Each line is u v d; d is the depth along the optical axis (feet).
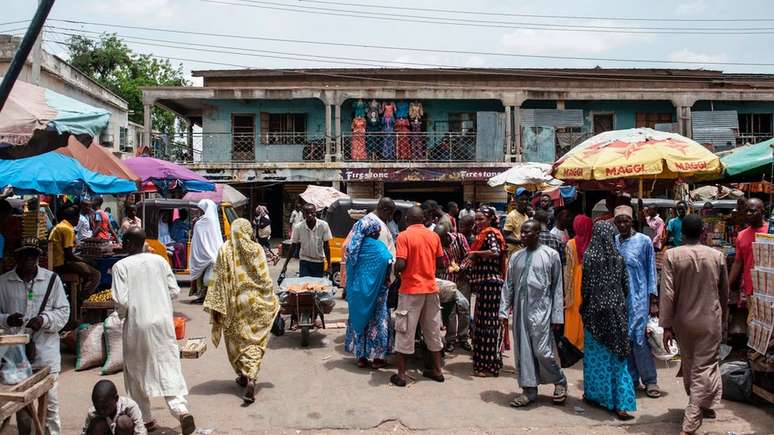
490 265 20.54
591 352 17.28
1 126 13.19
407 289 19.34
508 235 26.30
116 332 20.59
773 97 72.33
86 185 26.18
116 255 28.14
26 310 14.34
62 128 14.11
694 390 15.38
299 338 25.66
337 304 33.76
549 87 77.61
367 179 70.74
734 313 21.61
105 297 22.25
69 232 24.11
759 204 20.08
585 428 15.99
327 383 19.65
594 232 17.30
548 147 73.10
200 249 33.86
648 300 18.29
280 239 79.15
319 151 75.31
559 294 17.40
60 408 17.04
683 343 15.79
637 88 72.84
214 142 73.82
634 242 18.22
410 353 19.39
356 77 78.54
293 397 18.28
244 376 18.44
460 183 76.79
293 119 77.56
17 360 13.69
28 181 23.43
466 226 24.17
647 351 18.26
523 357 17.42
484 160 72.28
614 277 16.72
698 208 47.75
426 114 77.15
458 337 23.62
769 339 16.22
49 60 52.70
